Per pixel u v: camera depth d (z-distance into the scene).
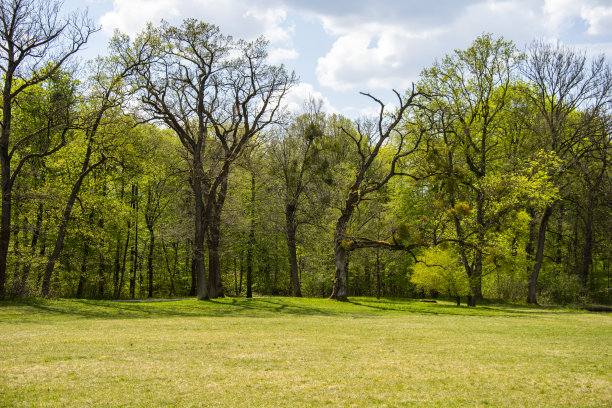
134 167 27.92
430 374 8.21
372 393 6.93
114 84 25.34
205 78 28.31
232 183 33.56
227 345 11.06
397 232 28.12
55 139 29.09
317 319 19.67
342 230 30.50
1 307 20.28
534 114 34.22
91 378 7.50
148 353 9.74
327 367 8.68
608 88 33.09
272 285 48.03
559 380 7.89
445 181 27.48
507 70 30.23
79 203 27.39
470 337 13.76
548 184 29.59
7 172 22.77
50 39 23.20
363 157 31.11
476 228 28.53
